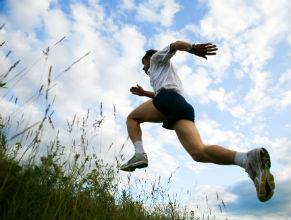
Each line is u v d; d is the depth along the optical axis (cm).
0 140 218
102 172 287
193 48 216
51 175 235
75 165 250
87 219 213
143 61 290
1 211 174
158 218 332
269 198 169
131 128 256
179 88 238
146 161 244
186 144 203
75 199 242
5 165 197
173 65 257
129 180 320
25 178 199
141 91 300
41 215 186
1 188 170
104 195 279
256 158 168
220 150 184
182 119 218
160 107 230
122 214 274
